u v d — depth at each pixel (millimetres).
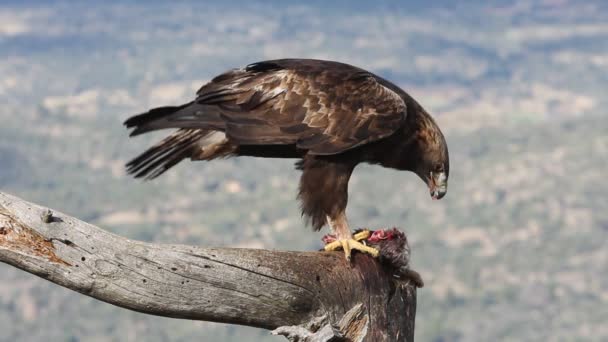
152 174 10070
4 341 95188
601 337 110750
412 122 10352
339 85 9852
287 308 8281
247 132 9570
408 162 10578
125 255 7762
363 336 8562
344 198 9688
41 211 7582
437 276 127750
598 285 127562
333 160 9773
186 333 94500
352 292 8609
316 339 8180
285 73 9820
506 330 109438
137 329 97312
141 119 9742
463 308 117250
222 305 8047
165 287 7852
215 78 9875
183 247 7961
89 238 7695
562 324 112625
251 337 92000
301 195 9773
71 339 95875
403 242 8961
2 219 7539
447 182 10617
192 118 9578
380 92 9984
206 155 9984
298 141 9625
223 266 8023
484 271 131375
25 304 103688
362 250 8836
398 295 8844
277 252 8312
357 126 9750
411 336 8961
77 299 106375
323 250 9297
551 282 127812
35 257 7582
